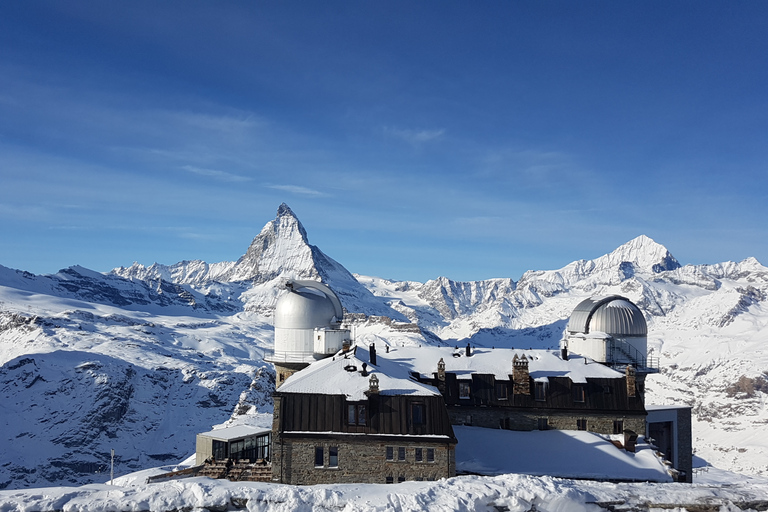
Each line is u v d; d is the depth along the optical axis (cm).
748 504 4184
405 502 3944
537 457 5894
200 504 3941
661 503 4150
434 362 7100
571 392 6606
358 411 5247
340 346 7650
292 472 5153
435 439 5109
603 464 5809
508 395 6625
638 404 6538
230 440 7006
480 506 4012
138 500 3931
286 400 5291
